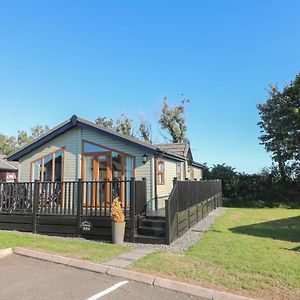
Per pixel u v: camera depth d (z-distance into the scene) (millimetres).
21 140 55062
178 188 10633
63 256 7352
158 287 5594
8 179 28016
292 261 6836
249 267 6395
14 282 5797
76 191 11234
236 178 26438
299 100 23094
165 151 14922
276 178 25406
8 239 9305
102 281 5895
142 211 10547
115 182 10367
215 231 11188
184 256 7387
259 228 11867
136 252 7957
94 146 15352
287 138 23359
